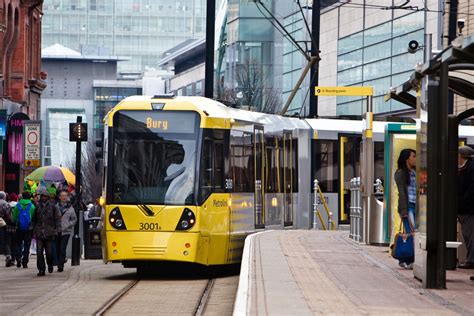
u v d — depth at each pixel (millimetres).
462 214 26625
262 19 119188
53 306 24984
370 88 37406
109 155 32938
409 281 23094
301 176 49438
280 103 113062
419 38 87750
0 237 50625
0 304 26172
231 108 36406
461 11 73062
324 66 112562
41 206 37438
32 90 82625
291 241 35531
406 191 26375
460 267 27094
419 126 22875
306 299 18859
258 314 16484
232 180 34625
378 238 34562
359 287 21562
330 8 110188
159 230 32094
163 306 24859
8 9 75250
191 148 32750
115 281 32812
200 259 32438
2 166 70250
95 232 50344
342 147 51469
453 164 23844
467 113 23766
